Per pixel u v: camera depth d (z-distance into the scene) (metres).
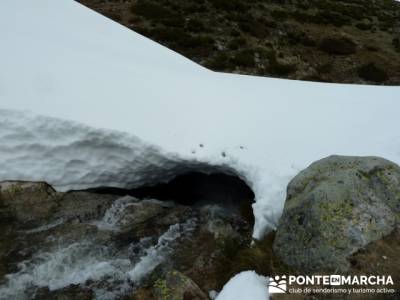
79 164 7.76
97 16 15.03
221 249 6.67
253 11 23.00
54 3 14.48
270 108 9.92
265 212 6.61
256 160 7.68
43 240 6.52
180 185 9.17
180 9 20.75
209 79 11.72
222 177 8.79
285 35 21.05
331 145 8.24
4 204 6.93
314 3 28.47
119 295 5.77
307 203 5.33
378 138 8.40
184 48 17.36
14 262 6.05
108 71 9.55
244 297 5.10
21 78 7.94
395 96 11.31
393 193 5.40
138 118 8.23
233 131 8.62
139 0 20.98
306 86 12.27
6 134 7.09
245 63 16.88
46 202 7.27
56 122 7.35
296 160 7.73
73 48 10.29
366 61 19.98
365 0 33.97
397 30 26.06
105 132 7.58
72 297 5.65
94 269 6.15
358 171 5.55
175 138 8.10
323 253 4.93
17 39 9.41
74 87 8.34
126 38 13.70
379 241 4.92
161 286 5.49
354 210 5.08
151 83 9.77
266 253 5.97
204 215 7.76
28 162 7.32
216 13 21.16
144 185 8.84
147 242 6.83
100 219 7.32
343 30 23.94
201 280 6.00
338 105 10.43
